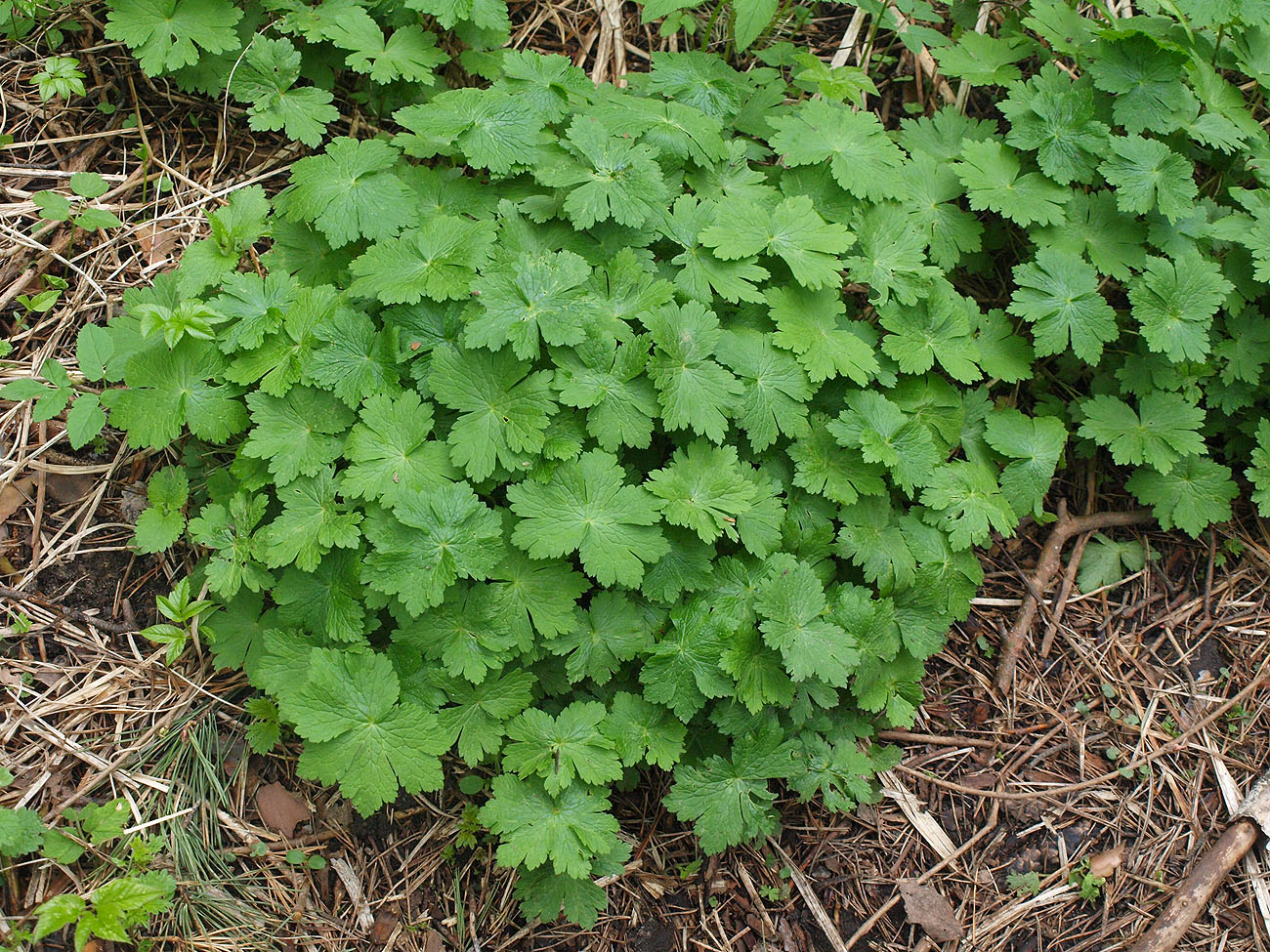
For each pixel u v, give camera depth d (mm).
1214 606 874
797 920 787
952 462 808
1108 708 850
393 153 777
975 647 866
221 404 741
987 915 792
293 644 725
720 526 721
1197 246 853
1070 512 896
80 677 757
